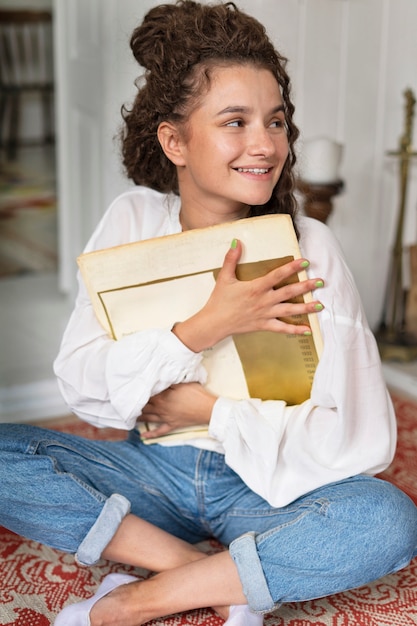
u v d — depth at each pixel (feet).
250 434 4.69
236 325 4.58
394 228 9.65
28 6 20.54
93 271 4.71
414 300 9.34
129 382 4.73
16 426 5.16
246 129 4.56
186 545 4.98
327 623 4.92
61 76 10.02
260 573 4.49
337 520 4.48
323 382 4.62
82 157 9.60
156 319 4.81
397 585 5.34
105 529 4.76
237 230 4.50
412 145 9.49
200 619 4.93
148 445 5.37
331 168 8.14
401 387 8.63
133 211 5.26
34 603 5.12
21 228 14.26
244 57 4.56
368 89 9.08
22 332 9.94
